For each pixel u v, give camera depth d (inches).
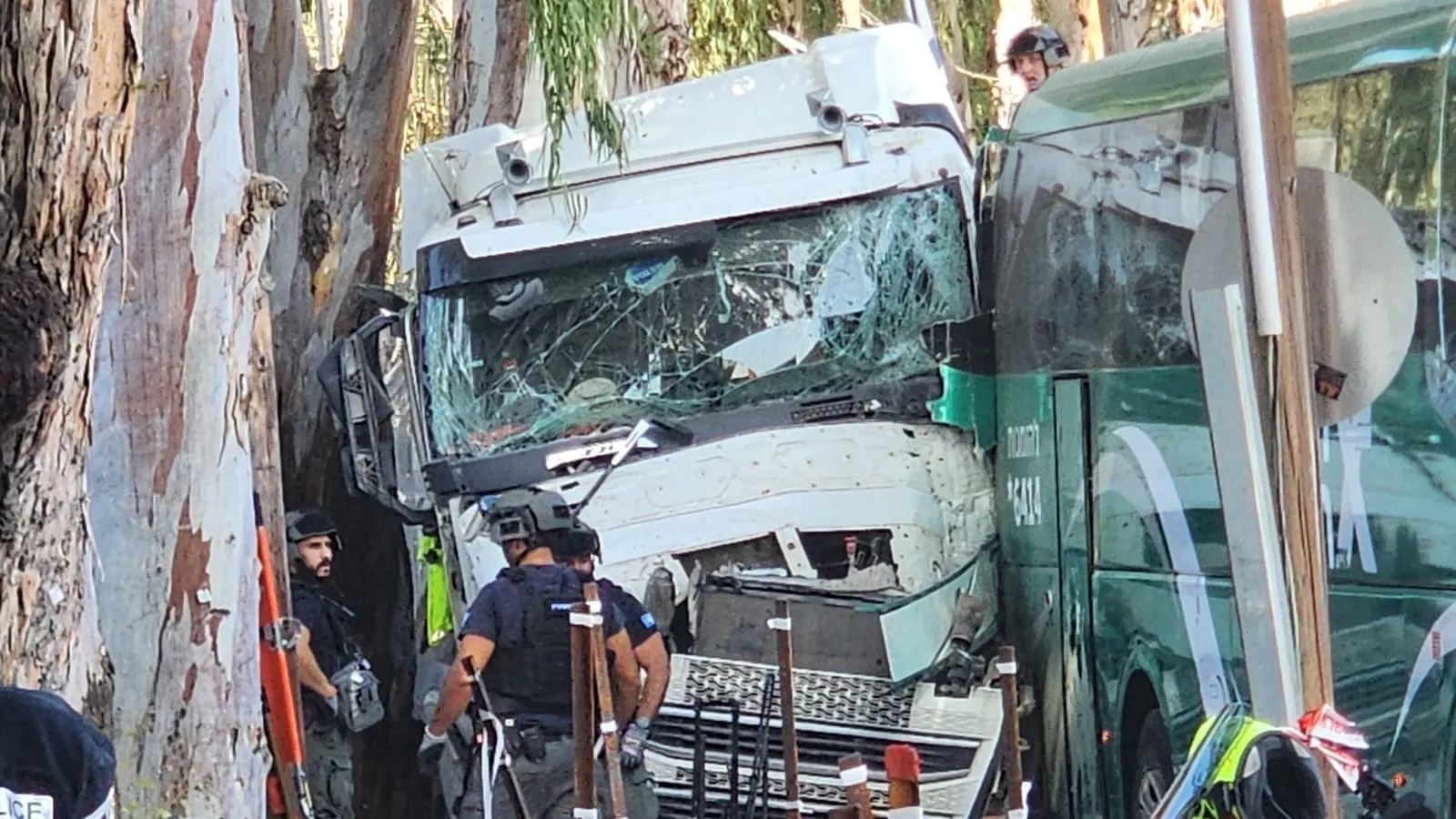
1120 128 791.1
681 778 813.2
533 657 713.6
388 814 1180.5
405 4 1391.5
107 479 597.6
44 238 418.3
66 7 422.9
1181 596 736.3
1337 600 657.0
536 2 842.8
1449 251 631.2
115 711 597.0
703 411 899.4
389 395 948.0
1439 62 634.2
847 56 917.8
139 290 597.3
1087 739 821.9
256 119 1362.0
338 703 872.9
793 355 903.1
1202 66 746.2
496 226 905.5
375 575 1240.8
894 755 453.1
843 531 871.1
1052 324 840.3
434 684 919.0
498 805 708.0
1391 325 641.0
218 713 606.9
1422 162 637.3
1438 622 628.1
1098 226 802.8
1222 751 437.7
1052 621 839.1
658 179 912.3
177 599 601.3
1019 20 1921.8
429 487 901.2
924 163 909.2
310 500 1264.8
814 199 902.4
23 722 277.6
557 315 908.0
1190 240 735.1
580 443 888.9
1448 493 626.5
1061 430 831.7
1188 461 728.3
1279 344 460.8
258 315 780.0
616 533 868.6
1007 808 590.2
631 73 1268.5
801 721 813.2
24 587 398.0
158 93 594.6
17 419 280.1
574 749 662.5
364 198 1373.0
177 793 599.5
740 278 908.0
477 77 1433.3
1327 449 657.6
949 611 849.5
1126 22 1501.0
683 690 821.9
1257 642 450.3
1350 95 658.2
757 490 873.5
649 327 906.1
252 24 1363.2
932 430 893.2
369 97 1376.7
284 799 674.2
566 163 910.4
